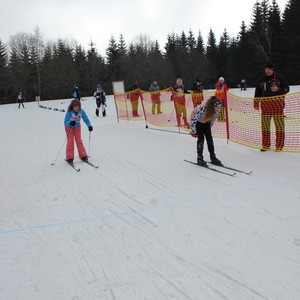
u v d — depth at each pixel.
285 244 3.75
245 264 3.43
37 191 6.05
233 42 79.94
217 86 12.25
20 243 4.12
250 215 4.52
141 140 10.27
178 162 7.43
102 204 5.25
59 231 4.40
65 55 73.50
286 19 60.81
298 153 7.25
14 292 3.19
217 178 6.16
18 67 68.12
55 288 3.22
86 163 7.81
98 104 18.42
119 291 3.12
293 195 5.09
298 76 56.03
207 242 3.90
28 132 13.72
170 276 3.30
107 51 80.31
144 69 74.38
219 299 2.94
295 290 3.00
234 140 8.77
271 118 7.56
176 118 11.45
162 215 4.70
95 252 3.83
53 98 70.88
